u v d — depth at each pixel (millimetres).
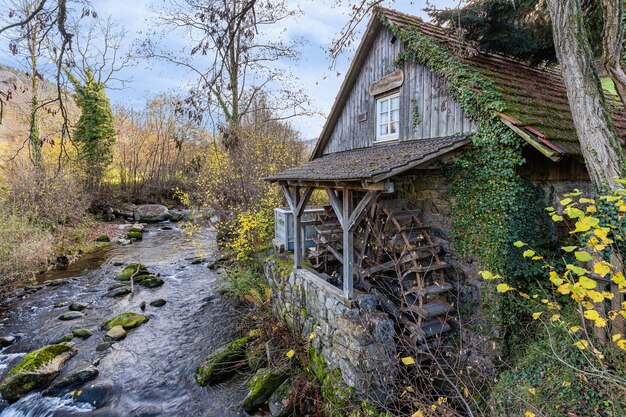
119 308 8234
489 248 4859
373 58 7242
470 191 5113
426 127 5926
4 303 8383
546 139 4195
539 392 3506
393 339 4965
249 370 5914
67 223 13672
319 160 7672
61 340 6785
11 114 13648
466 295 5293
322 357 5367
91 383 5582
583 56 3770
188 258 11930
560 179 5012
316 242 7270
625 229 3453
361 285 6418
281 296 7062
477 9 5457
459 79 5148
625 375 2895
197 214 12750
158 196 22781
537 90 5934
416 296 5637
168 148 24812
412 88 6203
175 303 8531
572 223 4941
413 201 6266
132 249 13039
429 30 6688
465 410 4051
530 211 4785
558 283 2596
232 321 7543
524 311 4719
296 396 4992
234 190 10227
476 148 4977
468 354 4898
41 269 10352
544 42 6121
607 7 3643
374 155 5797
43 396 5340
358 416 4148
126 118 24734
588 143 3779
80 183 16031
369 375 4352
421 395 3812
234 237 9773
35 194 12219
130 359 6270
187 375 5832
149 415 5000
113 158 21016
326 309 5359
